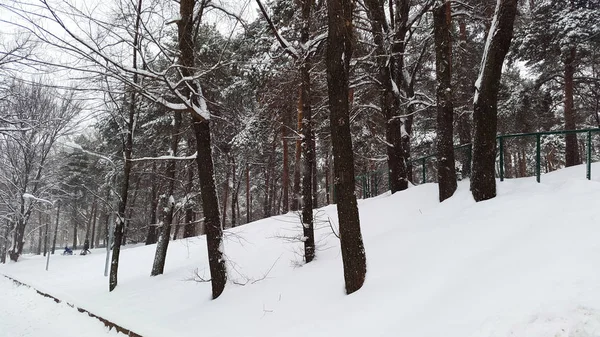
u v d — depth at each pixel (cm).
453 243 569
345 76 607
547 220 507
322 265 759
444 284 471
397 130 1130
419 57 1420
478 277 448
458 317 392
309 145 853
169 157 883
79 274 1568
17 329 848
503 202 633
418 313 438
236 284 832
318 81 1013
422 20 1478
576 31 1434
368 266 615
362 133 1742
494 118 695
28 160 2553
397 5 1239
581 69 1839
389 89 1135
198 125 850
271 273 855
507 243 497
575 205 516
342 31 598
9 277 1745
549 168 2858
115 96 959
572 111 1594
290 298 663
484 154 696
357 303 529
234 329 614
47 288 1327
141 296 994
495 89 686
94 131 2206
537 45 1622
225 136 1327
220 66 804
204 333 630
